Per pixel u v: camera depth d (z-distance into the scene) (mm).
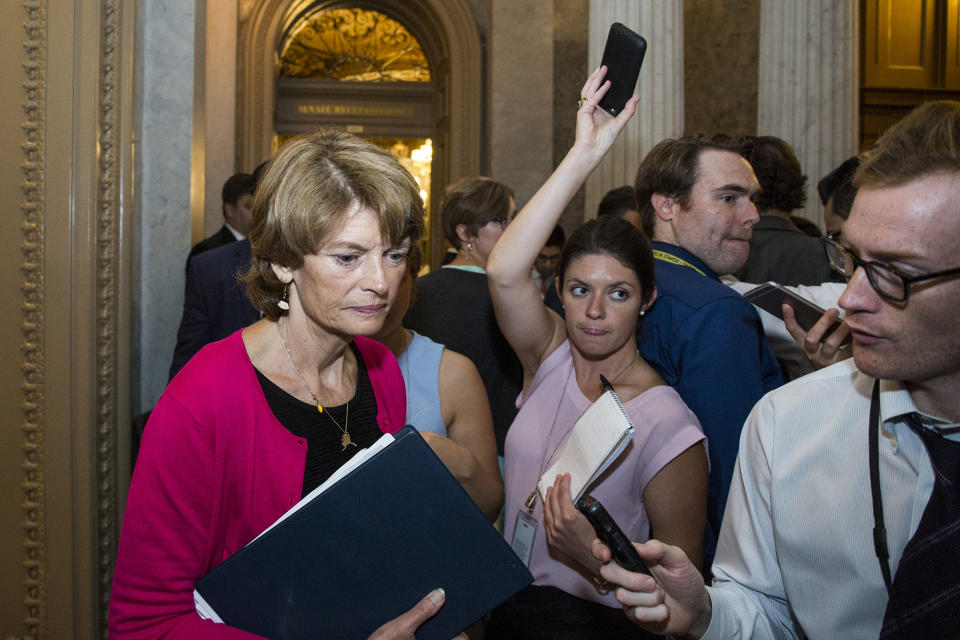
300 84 8961
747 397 1665
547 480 1618
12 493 2785
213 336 3166
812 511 1117
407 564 1095
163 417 1121
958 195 844
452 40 7277
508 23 6523
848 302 930
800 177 2709
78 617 2799
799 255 2617
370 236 1098
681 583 1076
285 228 1100
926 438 998
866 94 6730
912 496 1019
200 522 1133
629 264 1632
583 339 1661
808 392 1168
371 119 9039
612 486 1572
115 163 2912
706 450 1588
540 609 1638
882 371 924
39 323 2783
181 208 3402
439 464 1107
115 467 2928
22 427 2785
